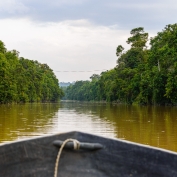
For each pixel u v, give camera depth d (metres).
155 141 13.00
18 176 4.71
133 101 70.75
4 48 79.69
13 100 69.75
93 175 4.85
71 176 4.85
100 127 17.94
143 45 78.94
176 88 46.12
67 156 4.88
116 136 14.33
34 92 93.38
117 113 32.34
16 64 81.50
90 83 172.88
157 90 52.00
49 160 4.84
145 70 62.50
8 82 65.06
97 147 4.76
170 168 4.67
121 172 4.84
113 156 4.84
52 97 127.38
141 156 4.78
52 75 139.62
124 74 73.25
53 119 23.70
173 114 29.61
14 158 4.68
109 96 92.50
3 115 27.86
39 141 4.80
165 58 51.31
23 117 25.52
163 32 62.31
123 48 79.94
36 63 134.00
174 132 15.68
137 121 21.97
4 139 13.17
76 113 32.81
